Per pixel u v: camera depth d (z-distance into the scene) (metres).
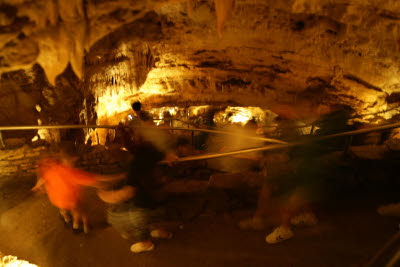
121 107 11.57
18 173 5.66
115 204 3.38
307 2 5.49
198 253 3.21
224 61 11.64
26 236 3.84
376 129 3.18
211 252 3.21
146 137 4.09
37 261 3.33
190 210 4.06
